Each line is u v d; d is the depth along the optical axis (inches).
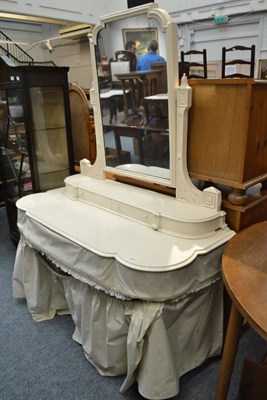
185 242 55.0
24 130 91.2
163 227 59.3
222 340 61.8
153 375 49.7
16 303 83.1
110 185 77.6
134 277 48.1
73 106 100.7
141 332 48.4
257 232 55.9
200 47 240.1
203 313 56.7
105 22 65.4
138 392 56.5
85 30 234.1
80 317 62.8
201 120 59.1
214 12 223.5
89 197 75.0
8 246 114.0
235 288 39.9
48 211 71.1
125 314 51.8
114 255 51.6
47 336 71.0
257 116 54.6
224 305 61.0
